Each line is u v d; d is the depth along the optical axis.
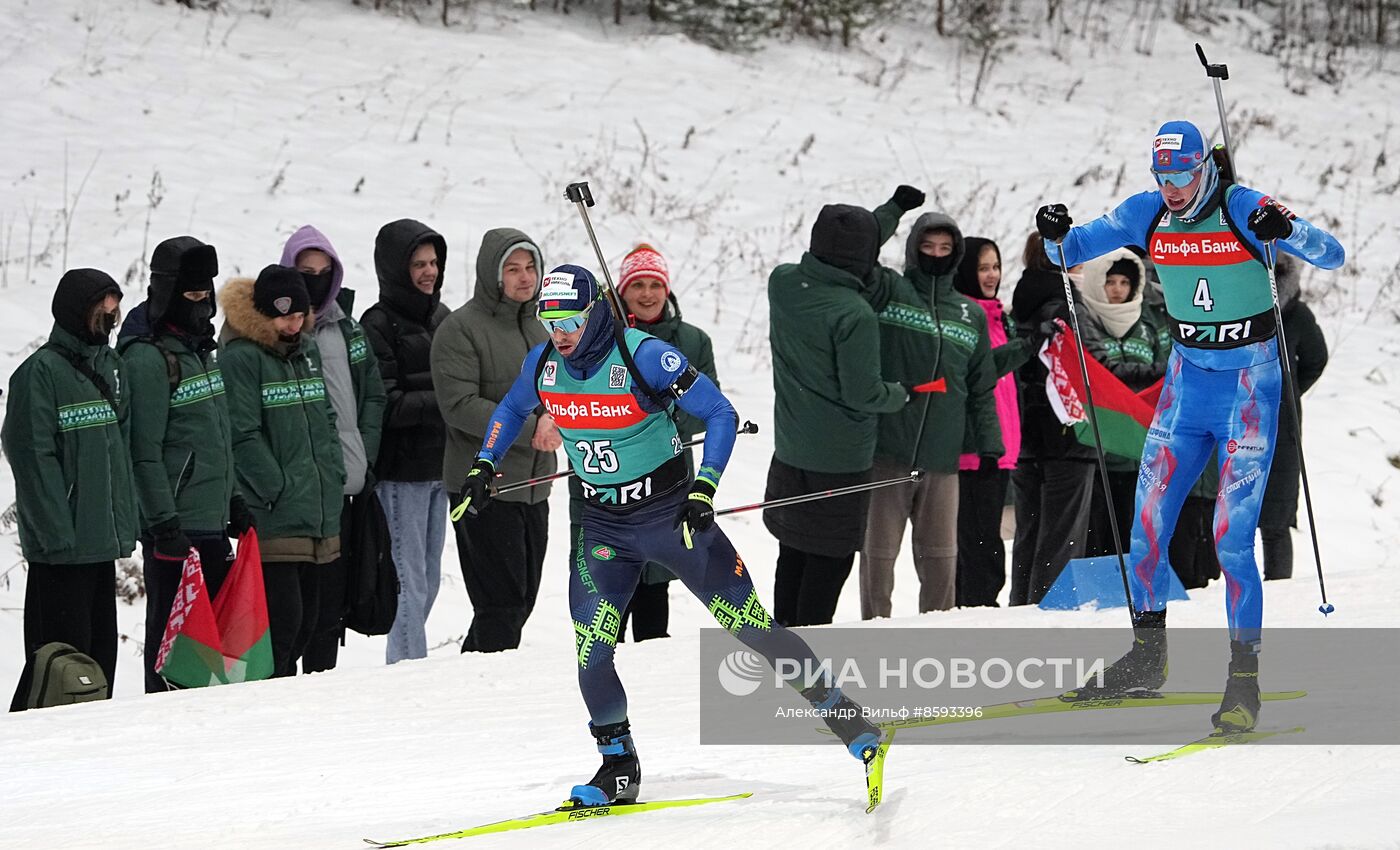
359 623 18.39
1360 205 42.66
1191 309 12.23
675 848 8.98
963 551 20.19
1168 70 50.78
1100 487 20.52
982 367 19.59
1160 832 8.73
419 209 33.94
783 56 46.91
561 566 23.08
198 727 14.09
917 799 9.67
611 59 44.34
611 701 10.36
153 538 16.88
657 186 37.47
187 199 32.25
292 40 41.81
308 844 9.53
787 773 11.18
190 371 17.08
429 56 42.38
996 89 47.53
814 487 18.00
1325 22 56.97
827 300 17.67
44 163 32.62
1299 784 9.64
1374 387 31.84
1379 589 18.52
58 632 16.39
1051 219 12.58
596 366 10.21
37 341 25.55
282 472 17.53
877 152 41.34
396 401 18.91
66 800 11.48
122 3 41.06
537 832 9.55
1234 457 11.98
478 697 15.13
